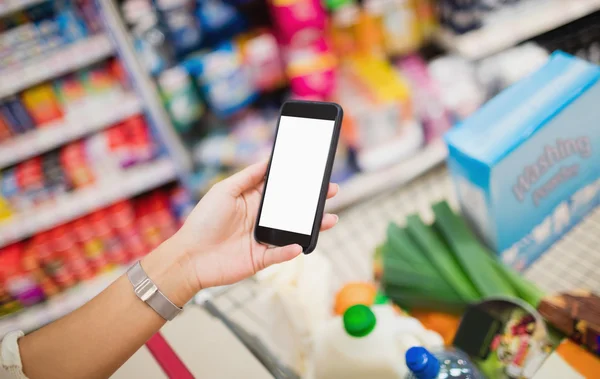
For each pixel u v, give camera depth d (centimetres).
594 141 95
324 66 208
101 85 210
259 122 227
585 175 98
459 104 212
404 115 217
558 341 81
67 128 206
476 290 90
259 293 98
